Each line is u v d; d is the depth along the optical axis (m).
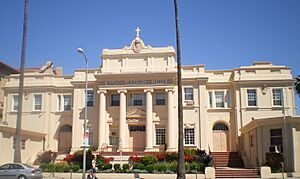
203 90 41.12
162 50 40.97
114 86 40.62
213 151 40.81
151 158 34.12
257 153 32.97
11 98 44.78
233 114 41.31
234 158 37.53
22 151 38.28
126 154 37.59
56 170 33.44
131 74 39.84
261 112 40.31
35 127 43.59
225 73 42.56
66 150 42.84
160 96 40.88
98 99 42.09
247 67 41.59
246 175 30.84
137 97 41.25
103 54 41.69
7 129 35.22
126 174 31.05
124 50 41.59
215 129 41.81
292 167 29.89
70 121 43.53
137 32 42.00
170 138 38.88
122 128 39.72
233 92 41.81
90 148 39.41
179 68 23.05
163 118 40.19
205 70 42.78
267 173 29.80
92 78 42.97
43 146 43.09
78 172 33.12
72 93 44.22
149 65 40.84
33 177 26.69
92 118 42.00
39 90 44.50
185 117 40.72
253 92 41.09
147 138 39.16
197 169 31.47
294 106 40.09
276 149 30.98
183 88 41.56
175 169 31.91
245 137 38.25
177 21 23.66
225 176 30.77
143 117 40.31
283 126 30.83
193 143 40.09
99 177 31.23
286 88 40.56
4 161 34.59
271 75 40.97
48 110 43.91
